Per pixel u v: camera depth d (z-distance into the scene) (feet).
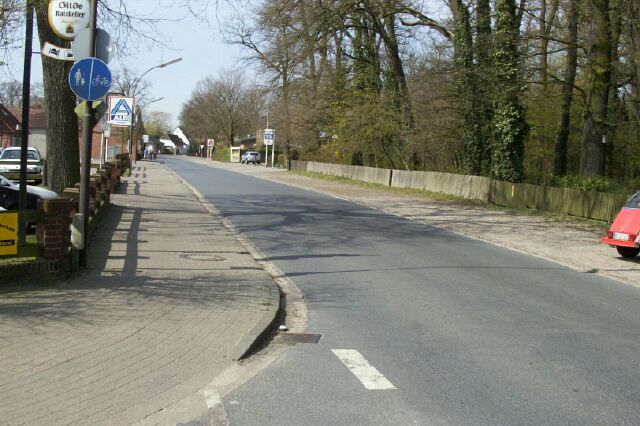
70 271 29.22
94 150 221.46
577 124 108.99
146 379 17.03
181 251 37.40
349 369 18.63
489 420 15.06
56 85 46.96
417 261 39.09
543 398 16.61
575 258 43.52
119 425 14.17
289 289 30.25
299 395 16.43
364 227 55.98
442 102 100.27
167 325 21.88
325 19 84.12
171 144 535.19
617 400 16.57
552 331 23.65
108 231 43.91
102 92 29.27
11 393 15.58
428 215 70.33
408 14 104.01
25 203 37.50
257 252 40.91
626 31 69.46
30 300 24.22
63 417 14.38
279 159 226.58
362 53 122.21
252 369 18.52
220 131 356.59
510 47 80.69
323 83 131.23
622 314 26.96
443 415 15.29
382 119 118.73
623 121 86.43
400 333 22.80
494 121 88.43
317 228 53.83
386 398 16.34
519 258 42.34
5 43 36.06
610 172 107.55
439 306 27.27
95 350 18.99
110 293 25.90
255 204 74.54
